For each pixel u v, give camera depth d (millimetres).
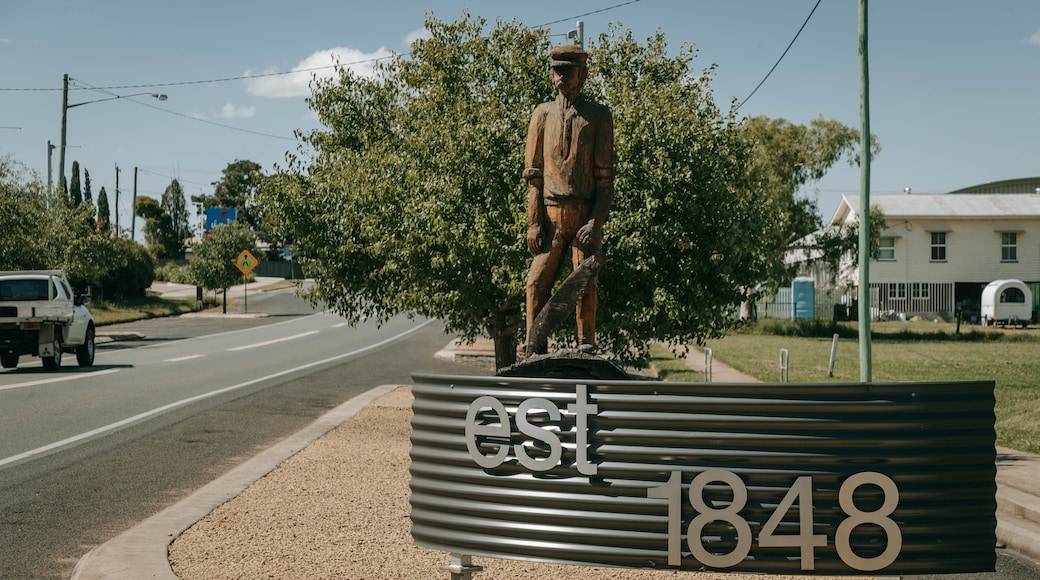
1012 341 40188
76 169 84312
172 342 32312
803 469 4379
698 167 11547
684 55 13445
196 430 12523
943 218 54719
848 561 4336
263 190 14289
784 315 58062
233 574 5824
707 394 4473
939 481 4391
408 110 13797
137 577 5656
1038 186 70125
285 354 27188
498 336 13148
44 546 6789
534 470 4672
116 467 9875
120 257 38219
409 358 26516
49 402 15250
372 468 9586
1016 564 7410
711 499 4441
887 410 4410
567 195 6445
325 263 14406
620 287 11328
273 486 8602
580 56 6453
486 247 11180
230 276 55375
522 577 6004
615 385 4559
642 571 6160
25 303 20375
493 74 13453
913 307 55281
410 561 6199
